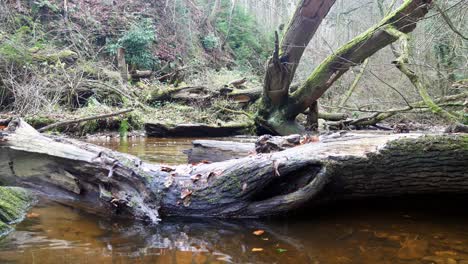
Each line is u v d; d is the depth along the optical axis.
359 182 2.83
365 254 2.16
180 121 9.73
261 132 9.30
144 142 7.58
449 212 2.99
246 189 2.77
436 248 2.25
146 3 16.48
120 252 2.16
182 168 3.05
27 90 8.22
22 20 11.80
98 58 12.62
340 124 8.97
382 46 7.09
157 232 2.52
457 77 9.79
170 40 16.56
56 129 7.84
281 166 2.73
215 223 2.72
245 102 11.02
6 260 2.01
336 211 3.00
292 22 7.34
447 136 2.71
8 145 3.26
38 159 3.19
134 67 13.14
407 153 2.72
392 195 2.94
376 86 10.80
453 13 8.08
